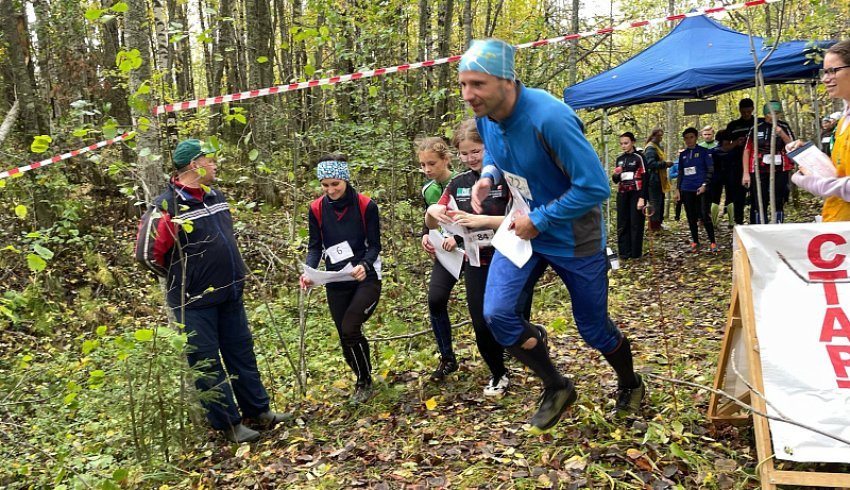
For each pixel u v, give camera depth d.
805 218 11.22
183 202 3.82
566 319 5.92
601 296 2.99
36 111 10.38
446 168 4.22
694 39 8.83
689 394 3.59
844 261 2.55
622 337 3.17
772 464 2.48
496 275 2.98
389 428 3.75
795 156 3.18
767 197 8.64
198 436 3.99
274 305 7.13
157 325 3.63
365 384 4.33
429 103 7.75
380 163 7.37
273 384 4.89
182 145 3.81
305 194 7.26
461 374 4.52
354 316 4.19
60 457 3.83
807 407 2.46
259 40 11.38
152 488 3.49
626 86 8.88
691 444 2.99
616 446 3.01
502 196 3.71
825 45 6.54
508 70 2.58
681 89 8.45
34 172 8.42
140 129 3.84
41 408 4.55
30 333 7.04
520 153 2.76
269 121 7.95
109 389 3.89
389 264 7.39
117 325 7.45
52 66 11.35
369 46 7.72
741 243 2.73
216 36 11.76
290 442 3.79
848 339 2.49
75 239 7.38
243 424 4.22
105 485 3.22
